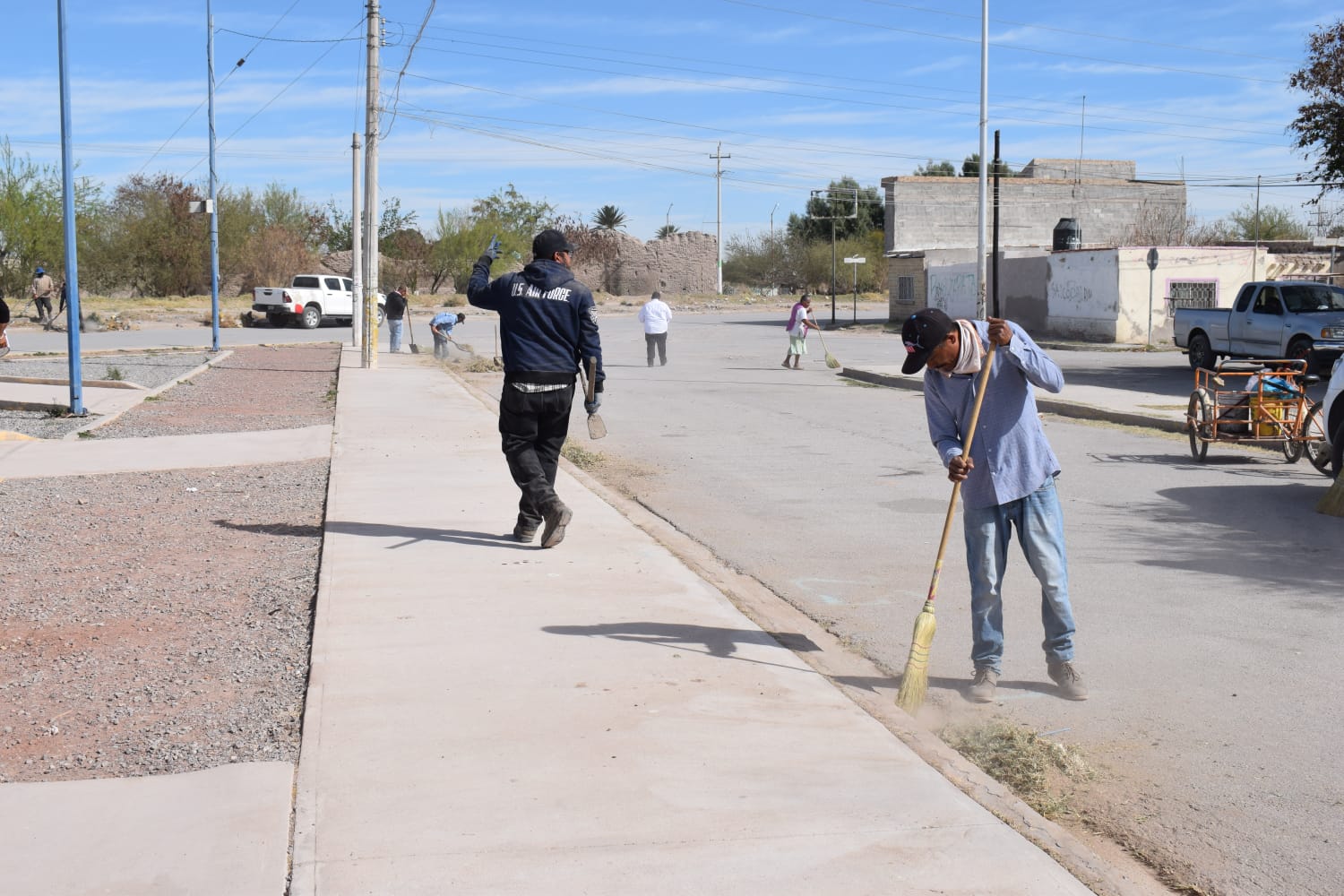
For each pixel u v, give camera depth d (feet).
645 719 15.39
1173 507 32.42
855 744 14.61
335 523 28.09
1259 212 202.49
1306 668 18.85
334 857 11.59
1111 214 189.37
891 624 21.38
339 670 17.38
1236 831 13.23
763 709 15.83
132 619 21.48
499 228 223.10
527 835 12.06
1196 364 85.05
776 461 41.37
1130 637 20.56
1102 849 12.82
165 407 58.85
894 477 37.86
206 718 16.31
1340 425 34.91
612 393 67.10
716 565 25.70
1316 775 14.74
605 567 23.82
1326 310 76.79
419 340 123.13
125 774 14.40
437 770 13.74
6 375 70.64
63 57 51.75
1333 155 71.77
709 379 77.41
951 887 11.09
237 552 26.50
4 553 26.78
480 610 20.59
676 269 262.06
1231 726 16.40
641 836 12.04
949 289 153.07
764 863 11.50
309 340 123.24
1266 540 28.27
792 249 276.62
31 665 19.06
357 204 103.45
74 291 53.83
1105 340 119.85
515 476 25.46
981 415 16.78
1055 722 16.57
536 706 15.85
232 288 201.46
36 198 158.10
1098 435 47.73
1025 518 17.11
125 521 30.19
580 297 25.14
